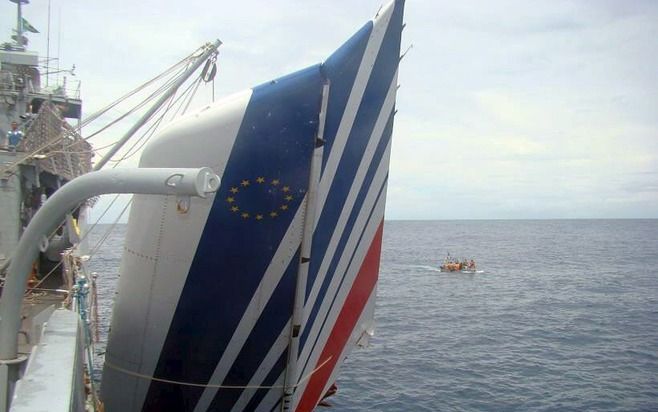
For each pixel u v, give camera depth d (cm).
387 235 18275
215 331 806
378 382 2295
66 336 584
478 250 10912
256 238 760
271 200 746
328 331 927
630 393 2130
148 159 784
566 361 2617
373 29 761
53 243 1197
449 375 2395
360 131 812
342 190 820
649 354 2725
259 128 721
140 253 795
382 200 937
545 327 3450
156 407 868
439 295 4941
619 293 4919
